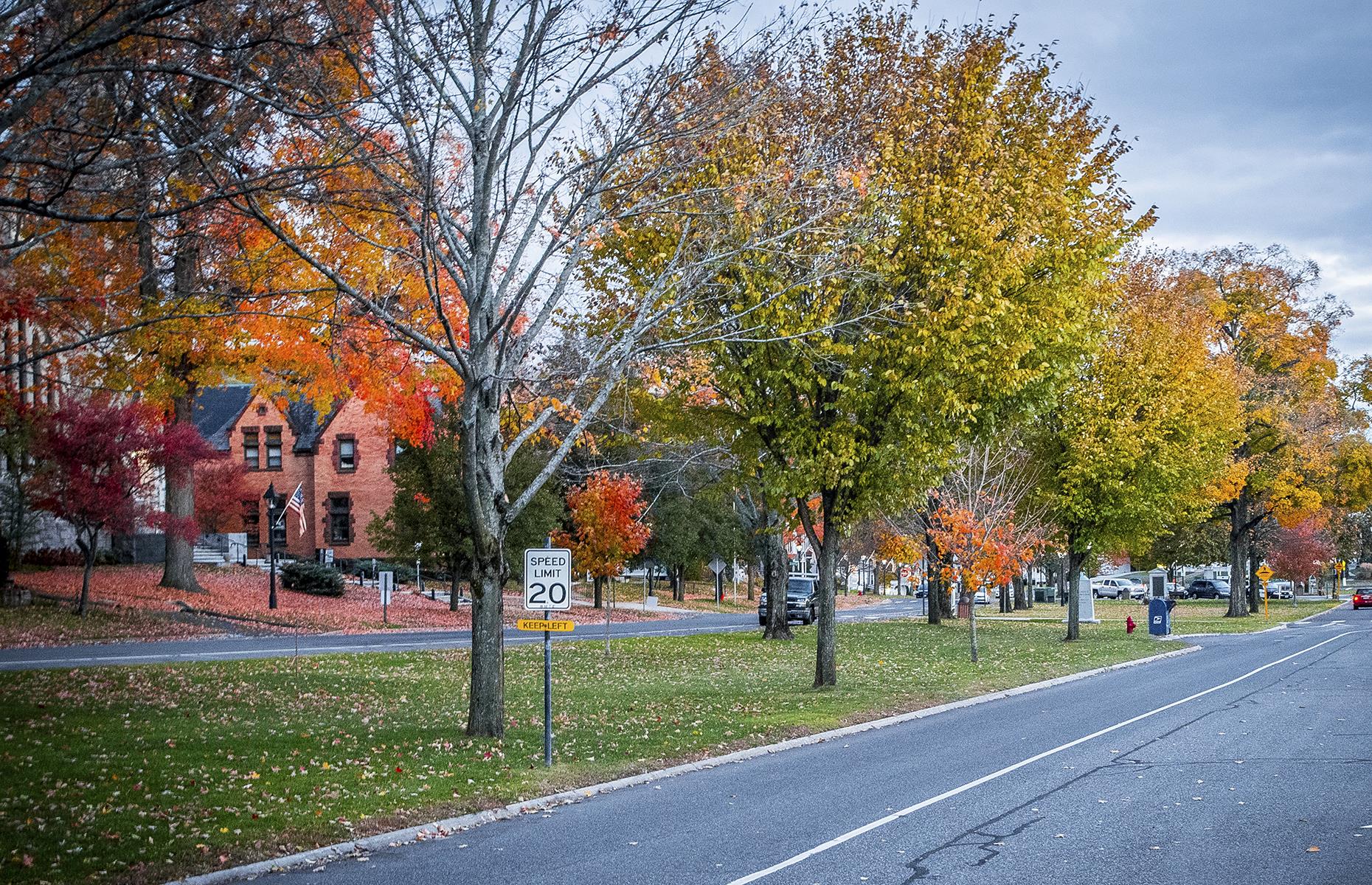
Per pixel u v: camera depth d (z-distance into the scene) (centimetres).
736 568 7631
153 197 1107
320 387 2566
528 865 862
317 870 855
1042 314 2352
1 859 806
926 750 1440
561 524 4766
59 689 1709
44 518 3662
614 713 1730
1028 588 7331
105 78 981
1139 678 2461
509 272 1479
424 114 1285
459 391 2498
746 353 2027
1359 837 913
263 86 1027
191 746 1298
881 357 1997
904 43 2111
